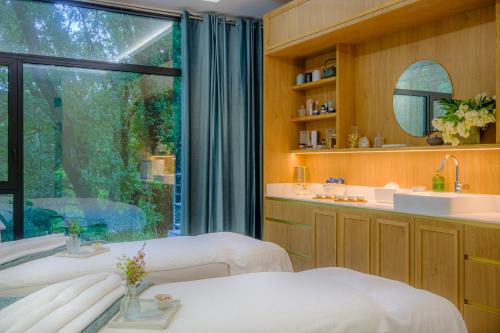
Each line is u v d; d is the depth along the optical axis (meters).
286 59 4.69
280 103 4.64
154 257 2.70
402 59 3.76
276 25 4.41
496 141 2.86
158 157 4.65
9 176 3.93
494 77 3.11
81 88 4.28
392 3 3.23
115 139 4.44
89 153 4.32
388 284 2.07
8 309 1.59
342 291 1.90
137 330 1.55
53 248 2.87
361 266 3.47
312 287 1.96
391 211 3.22
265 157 4.55
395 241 3.20
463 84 3.31
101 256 2.69
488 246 2.62
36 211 4.09
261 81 4.95
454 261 2.80
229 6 4.52
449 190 3.39
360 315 1.72
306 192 4.48
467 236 2.73
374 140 3.90
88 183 4.31
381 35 3.88
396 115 3.81
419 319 1.77
